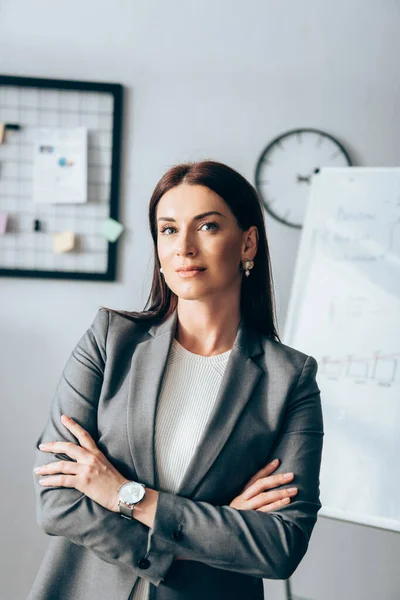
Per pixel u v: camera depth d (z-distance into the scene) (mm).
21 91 2637
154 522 1091
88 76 2666
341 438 2139
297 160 2703
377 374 2174
